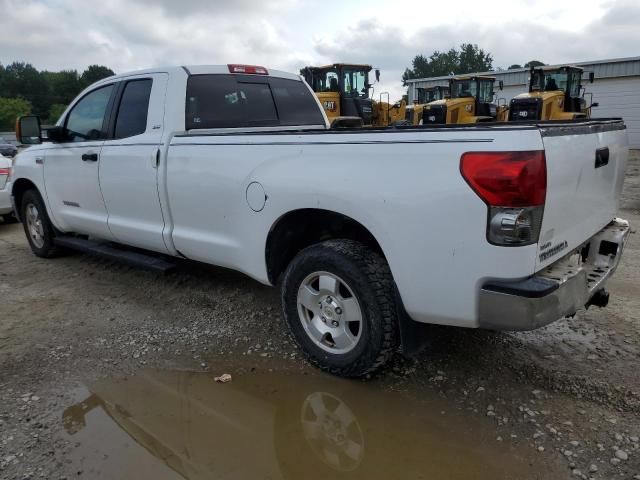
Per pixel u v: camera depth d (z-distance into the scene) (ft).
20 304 15.52
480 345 12.30
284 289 11.55
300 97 17.53
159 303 15.31
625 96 88.07
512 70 98.02
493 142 8.23
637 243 21.40
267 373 11.46
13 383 11.14
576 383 10.62
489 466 8.49
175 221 13.99
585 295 9.38
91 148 16.24
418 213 8.95
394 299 9.96
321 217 11.51
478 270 8.58
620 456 8.53
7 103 309.42
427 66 335.88
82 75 364.17
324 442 9.22
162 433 9.52
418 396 10.48
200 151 12.80
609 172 11.05
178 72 14.34
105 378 11.35
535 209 8.19
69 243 18.51
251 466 8.66
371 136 9.55
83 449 9.08
